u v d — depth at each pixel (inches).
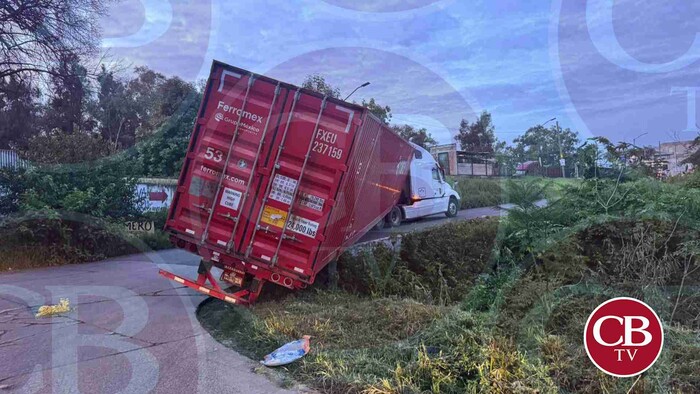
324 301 278.2
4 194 480.1
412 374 171.9
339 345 205.5
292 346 203.2
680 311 209.6
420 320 223.5
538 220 298.7
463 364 172.2
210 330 241.0
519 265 278.1
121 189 527.2
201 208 279.7
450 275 305.0
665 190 282.0
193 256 506.3
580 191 314.0
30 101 725.3
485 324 201.5
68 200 467.2
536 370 159.2
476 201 789.2
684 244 229.0
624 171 313.0
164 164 1011.9
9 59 635.5
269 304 276.2
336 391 169.0
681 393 149.7
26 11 604.4
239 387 173.5
